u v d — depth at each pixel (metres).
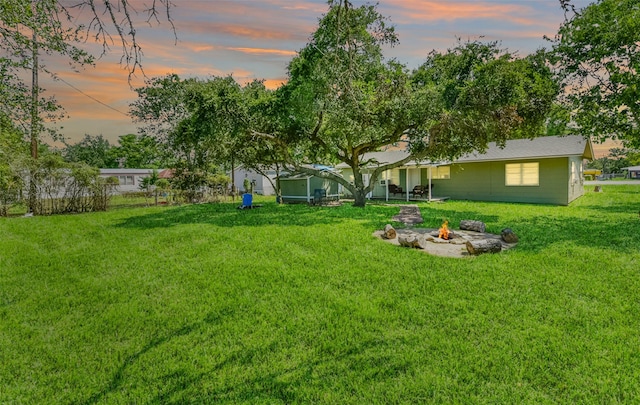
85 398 2.57
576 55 9.07
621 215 10.64
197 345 3.29
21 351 3.26
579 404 2.35
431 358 2.93
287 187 19.86
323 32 8.84
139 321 3.82
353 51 3.90
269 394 2.56
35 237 8.98
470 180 18.03
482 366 2.80
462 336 3.29
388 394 2.50
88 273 5.67
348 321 3.68
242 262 6.07
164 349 3.23
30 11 3.94
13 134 6.39
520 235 7.80
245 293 4.61
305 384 2.65
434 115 11.48
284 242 7.61
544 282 4.63
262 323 3.70
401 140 14.66
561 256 5.84
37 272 5.74
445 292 4.39
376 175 15.49
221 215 13.11
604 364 2.76
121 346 3.31
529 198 15.91
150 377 2.80
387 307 4.02
